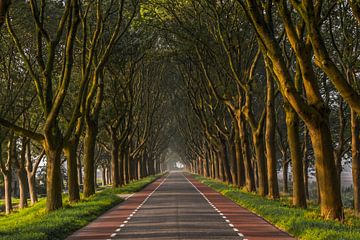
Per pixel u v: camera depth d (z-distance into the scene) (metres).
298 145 91.19
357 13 56.19
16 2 116.12
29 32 125.31
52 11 123.00
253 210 93.50
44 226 65.44
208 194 155.62
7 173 158.88
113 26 133.62
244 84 126.25
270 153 115.31
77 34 131.25
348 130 155.38
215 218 81.25
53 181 95.06
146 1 127.75
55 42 92.12
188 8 131.38
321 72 135.00
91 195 133.25
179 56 167.38
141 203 120.19
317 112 67.19
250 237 57.75
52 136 93.44
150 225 72.38
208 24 131.00
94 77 117.94
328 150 67.50
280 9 68.31
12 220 108.06
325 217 67.00
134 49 156.50
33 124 169.62
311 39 57.16
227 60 138.12
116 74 164.50
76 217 78.38
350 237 47.38
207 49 136.25
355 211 101.75
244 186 166.12
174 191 176.88
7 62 135.50
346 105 136.75
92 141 135.00
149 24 131.25
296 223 61.97
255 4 68.44
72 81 154.12
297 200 91.94
